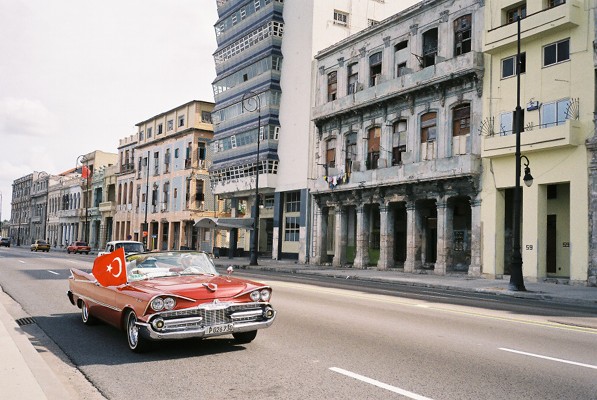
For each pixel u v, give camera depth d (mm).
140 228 70125
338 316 10758
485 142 26578
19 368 5930
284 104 44156
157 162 67625
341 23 42969
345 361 6879
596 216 22312
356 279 26672
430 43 31781
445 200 29031
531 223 24812
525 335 8992
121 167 77375
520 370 6488
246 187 47281
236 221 46688
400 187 31719
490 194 26828
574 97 23500
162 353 7363
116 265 8023
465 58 28031
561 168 23703
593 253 22266
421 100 31359
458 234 29953
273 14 44562
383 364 6727
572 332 9461
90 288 9164
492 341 8352
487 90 27469
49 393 5418
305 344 7930
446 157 28500
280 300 13398
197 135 59938
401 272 31000
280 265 38312
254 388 5691
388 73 34156
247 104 47781
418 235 30969
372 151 35406
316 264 39156
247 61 48125
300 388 5676
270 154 44094
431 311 11938
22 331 9164
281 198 44062
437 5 30812
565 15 23344
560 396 5434
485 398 5348
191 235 59906
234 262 40688
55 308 11961
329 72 40000
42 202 109688
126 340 8359
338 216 37312
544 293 18766
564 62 24016
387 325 9719
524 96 25625
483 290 20281
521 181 25391
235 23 50750
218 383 5898
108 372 6426
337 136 38344
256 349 7586
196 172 59688
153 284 7531
